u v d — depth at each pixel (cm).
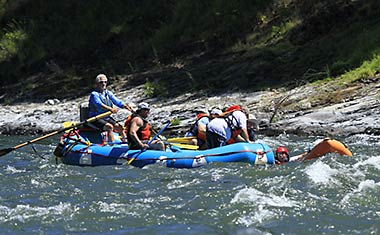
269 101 5003
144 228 2244
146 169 3206
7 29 8675
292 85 5297
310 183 2691
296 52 5916
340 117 4347
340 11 6078
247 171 3002
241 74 5803
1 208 2502
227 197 2544
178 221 2297
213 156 3216
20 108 6494
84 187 2859
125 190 2775
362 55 5288
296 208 2369
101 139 3756
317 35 6075
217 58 6544
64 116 5700
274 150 3641
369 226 2186
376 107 4381
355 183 2683
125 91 6362
